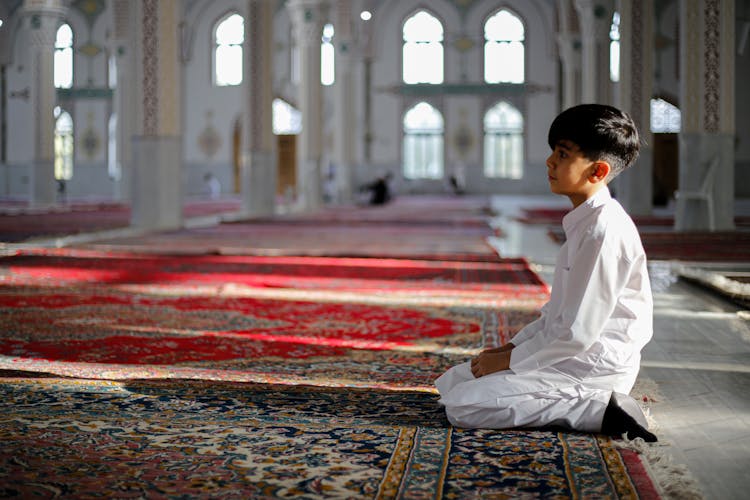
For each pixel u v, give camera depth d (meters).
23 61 28.19
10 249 8.30
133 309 4.60
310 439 2.23
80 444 2.18
